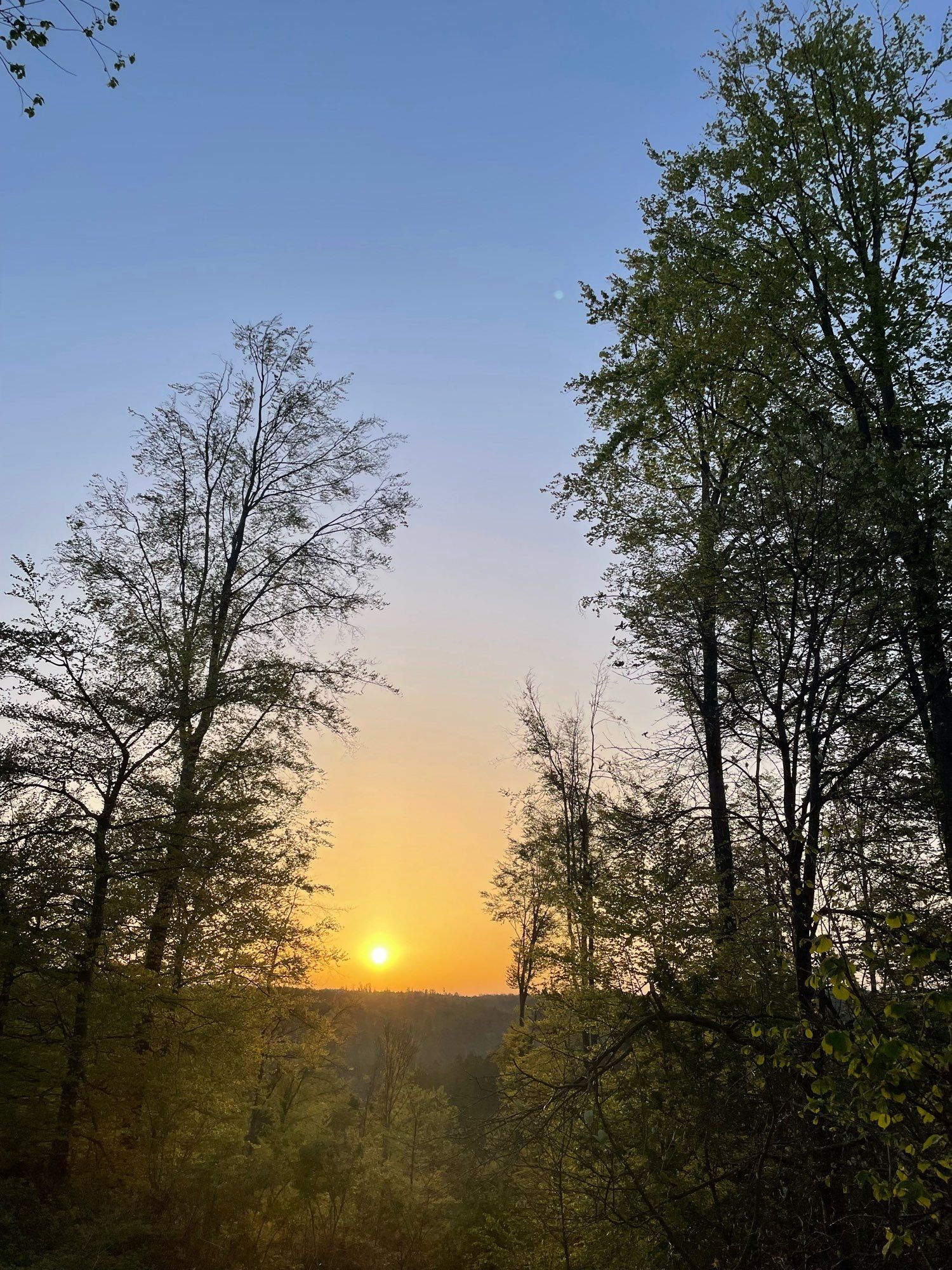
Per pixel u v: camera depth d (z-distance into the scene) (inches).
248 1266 448.5
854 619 394.0
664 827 481.1
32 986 488.7
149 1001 523.8
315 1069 785.6
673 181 579.5
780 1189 284.4
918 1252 242.1
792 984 310.0
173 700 595.2
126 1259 402.0
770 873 342.3
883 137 531.5
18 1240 391.5
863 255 533.6
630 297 622.2
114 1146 512.4
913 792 399.9
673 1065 305.9
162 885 551.2
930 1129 201.5
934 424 467.5
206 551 773.9
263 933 599.8
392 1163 716.7
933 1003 179.0
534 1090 430.9
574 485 633.6
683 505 624.4
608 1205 309.3
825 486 394.9
